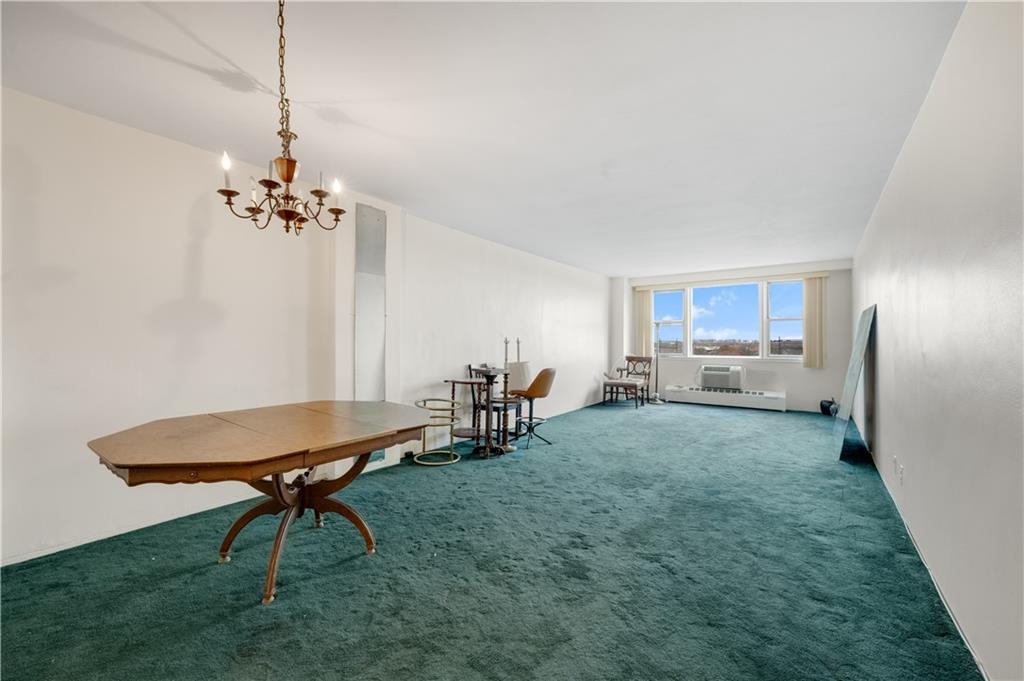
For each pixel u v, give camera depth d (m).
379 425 2.23
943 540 1.97
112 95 2.35
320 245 3.74
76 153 2.51
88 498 2.54
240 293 3.22
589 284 8.15
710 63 2.03
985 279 1.53
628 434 5.53
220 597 1.99
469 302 5.35
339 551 2.42
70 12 1.71
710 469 4.02
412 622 1.81
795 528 2.74
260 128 2.70
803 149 2.95
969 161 1.68
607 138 2.80
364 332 3.95
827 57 1.98
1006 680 1.35
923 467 2.34
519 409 5.24
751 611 1.89
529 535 2.63
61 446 2.46
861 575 2.18
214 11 1.71
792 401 7.48
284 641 1.70
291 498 2.36
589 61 2.02
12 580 2.13
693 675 1.52
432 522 2.82
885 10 1.69
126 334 2.69
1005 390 1.38
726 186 3.66
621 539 2.58
